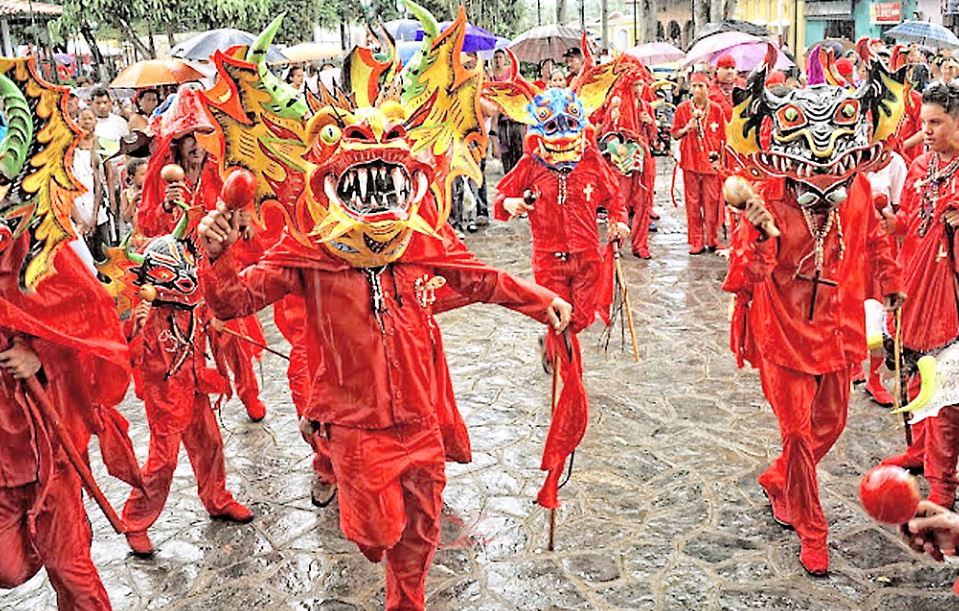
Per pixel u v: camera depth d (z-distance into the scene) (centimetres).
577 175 645
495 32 1462
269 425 639
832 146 404
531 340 799
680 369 710
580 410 394
